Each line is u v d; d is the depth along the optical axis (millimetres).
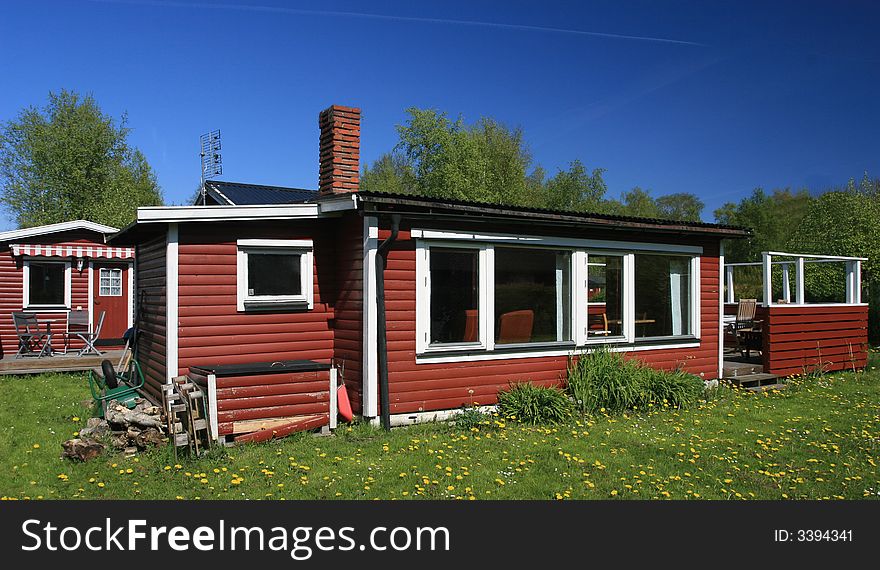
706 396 11266
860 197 24641
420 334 8992
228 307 8797
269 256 9164
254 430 7730
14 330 17031
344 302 9297
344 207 8523
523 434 8500
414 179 43031
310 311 9391
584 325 10602
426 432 8461
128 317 18875
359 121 10445
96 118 39219
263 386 7812
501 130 43625
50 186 37719
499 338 9750
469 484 6531
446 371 9242
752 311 15453
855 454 7895
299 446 7645
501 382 9727
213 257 8727
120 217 34625
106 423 7758
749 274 31359
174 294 8484
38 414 9531
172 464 6879
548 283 10312
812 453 7926
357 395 8898
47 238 17562
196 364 8578
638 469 7148
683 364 11773
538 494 6328
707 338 12188
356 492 6238
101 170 38906
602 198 46281
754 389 12406
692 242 11977
